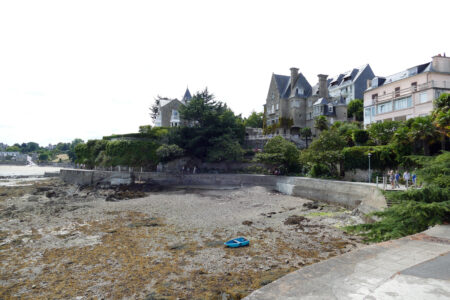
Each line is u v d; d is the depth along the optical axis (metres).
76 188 45.81
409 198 12.95
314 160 34.50
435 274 6.14
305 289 5.50
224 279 11.73
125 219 23.48
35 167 129.50
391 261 7.02
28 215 25.44
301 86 65.62
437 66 37.41
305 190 33.28
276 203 30.64
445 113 25.34
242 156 52.16
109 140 58.47
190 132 54.75
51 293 10.89
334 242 16.91
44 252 15.45
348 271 6.41
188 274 12.31
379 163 30.83
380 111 44.00
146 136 55.44
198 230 19.88
